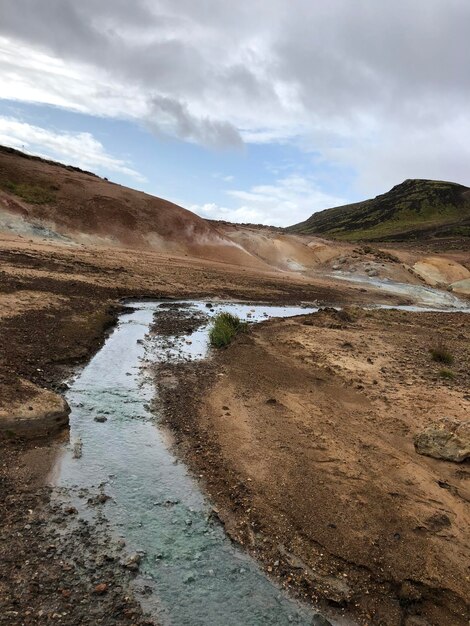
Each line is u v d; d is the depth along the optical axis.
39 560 4.77
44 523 5.34
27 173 42.44
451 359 14.15
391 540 5.62
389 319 24.08
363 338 16.91
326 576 5.09
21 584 4.41
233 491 6.50
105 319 15.57
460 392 10.80
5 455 6.60
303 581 5.01
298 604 4.74
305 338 15.96
